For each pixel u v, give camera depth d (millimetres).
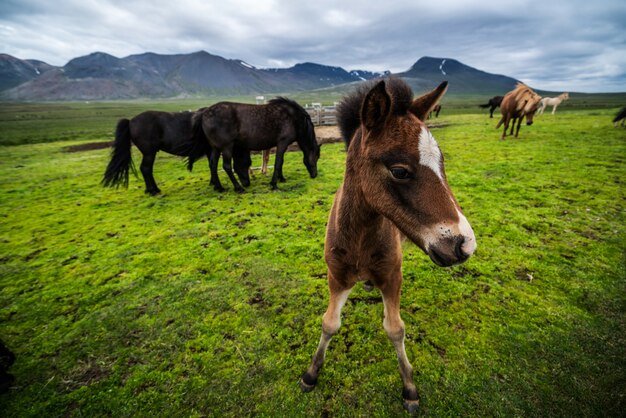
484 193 6496
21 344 3164
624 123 14422
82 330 3322
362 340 2951
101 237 5574
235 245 4992
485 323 3068
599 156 8719
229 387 2582
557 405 2270
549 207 5641
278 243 4949
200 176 9758
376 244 1983
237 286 3926
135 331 3264
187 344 3047
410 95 1722
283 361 2791
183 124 7660
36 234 5805
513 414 2225
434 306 3334
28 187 9047
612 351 2682
